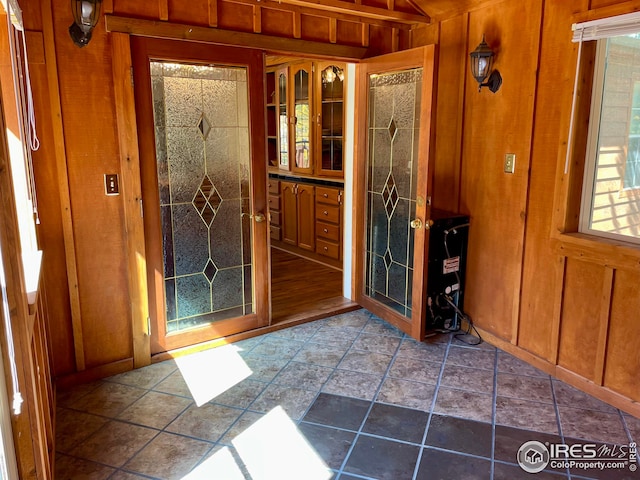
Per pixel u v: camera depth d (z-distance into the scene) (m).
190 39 2.84
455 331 3.54
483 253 3.34
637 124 2.42
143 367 3.00
